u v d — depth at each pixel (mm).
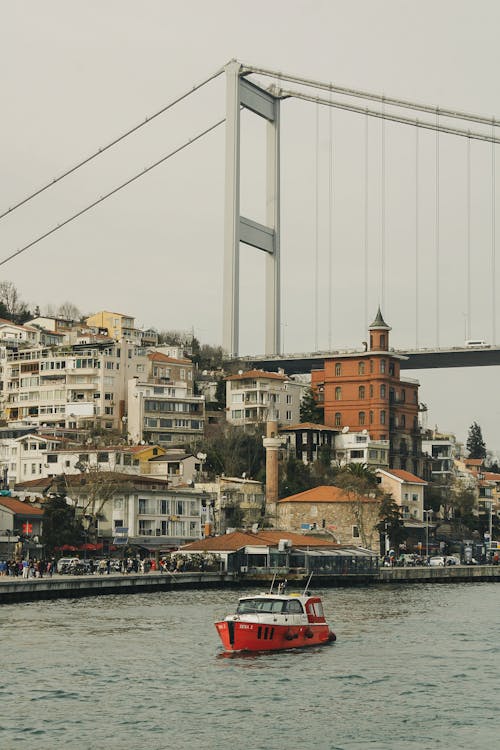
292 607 119875
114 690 95000
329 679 101312
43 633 125750
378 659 112688
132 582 180500
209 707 89812
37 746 78688
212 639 123000
